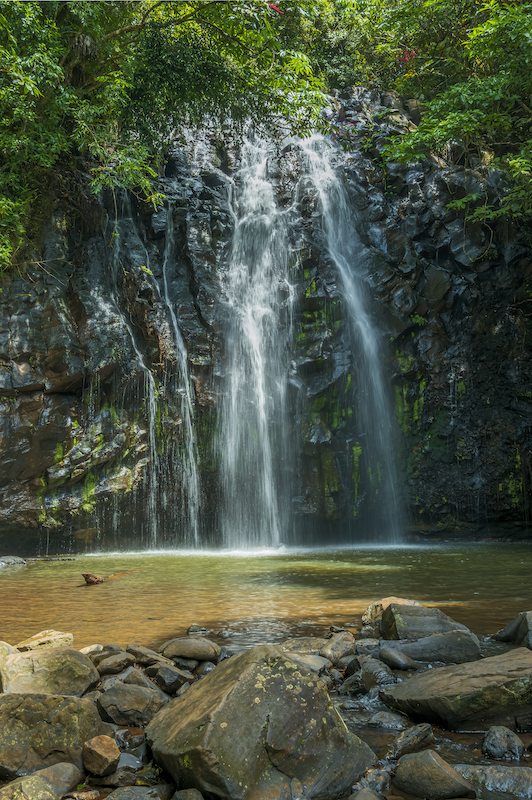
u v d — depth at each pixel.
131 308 16.86
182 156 20.06
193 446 16.64
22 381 14.17
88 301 15.75
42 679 4.02
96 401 15.31
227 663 3.60
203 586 9.18
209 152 20.48
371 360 18.19
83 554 14.88
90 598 8.14
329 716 3.21
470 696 3.72
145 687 4.12
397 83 24.22
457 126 17.38
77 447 14.88
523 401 18.38
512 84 17.42
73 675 4.10
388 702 4.15
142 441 16.02
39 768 3.20
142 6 17.23
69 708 3.38
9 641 5.68
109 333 15.66
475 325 18.77
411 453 18.27
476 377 18.58
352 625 6.37
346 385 17.81
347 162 20.67
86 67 15.94
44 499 14.65
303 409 17.61
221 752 2.88
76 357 14.87
